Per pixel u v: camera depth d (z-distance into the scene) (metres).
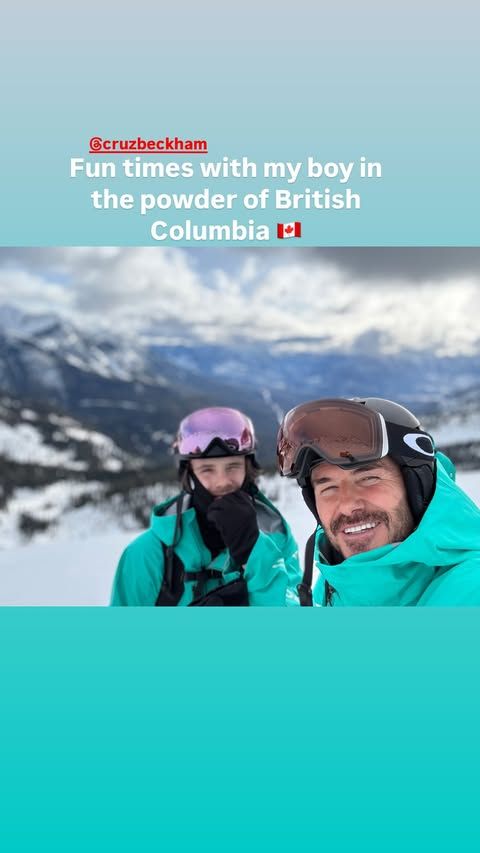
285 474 1.43
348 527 1.31
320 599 1.76
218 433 2.62
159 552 2.61
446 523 1.23
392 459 1.30
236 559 2.49
